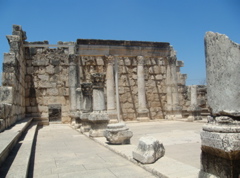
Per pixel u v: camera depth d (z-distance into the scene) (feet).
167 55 93.30
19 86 64.80
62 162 27.96
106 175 22.33
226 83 15.92
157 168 21.91
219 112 16.20
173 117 91.09
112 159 28.30
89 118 46.01
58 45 83.41
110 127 35.37
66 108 86.33
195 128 58.29
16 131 36.37
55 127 75.51
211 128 16.01
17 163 22.89
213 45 17.02
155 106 96.94
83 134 54.19
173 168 21.65
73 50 84.53
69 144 40.83
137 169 23.63
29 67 84.58
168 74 93.40
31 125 66.08
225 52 16.10
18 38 64.75
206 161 16.69
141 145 24.98
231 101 15.62
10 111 45.01
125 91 94.02
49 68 85.87
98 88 46.32
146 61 97.55
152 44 90.74
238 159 14.98
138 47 88.99
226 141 14.71
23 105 78.33
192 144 36.45
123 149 31.45
